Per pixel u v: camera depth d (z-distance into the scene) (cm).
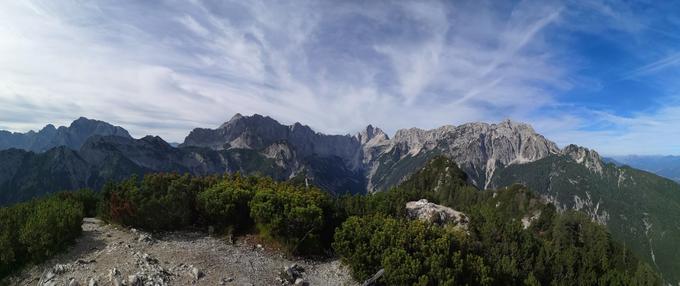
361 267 2672
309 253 3084
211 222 3234
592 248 6219
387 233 2775
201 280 2191
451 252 2778
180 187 3266
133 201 2933
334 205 3634
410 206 5159
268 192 3350
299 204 3192
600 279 4716
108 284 1950
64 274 2041
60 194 3678
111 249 2377
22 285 2002
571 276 4572
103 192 3184
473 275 2620
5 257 2066
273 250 2984
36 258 2166
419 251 2672
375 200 4859
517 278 3347
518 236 4859
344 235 2928
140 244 2586
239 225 3241
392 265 2506
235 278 2309
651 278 5688
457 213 5172
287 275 2539
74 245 2436
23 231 2211
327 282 2634
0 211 2514
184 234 3027
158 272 2142
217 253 2673
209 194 3206
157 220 2964
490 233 4569
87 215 3581
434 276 2459
